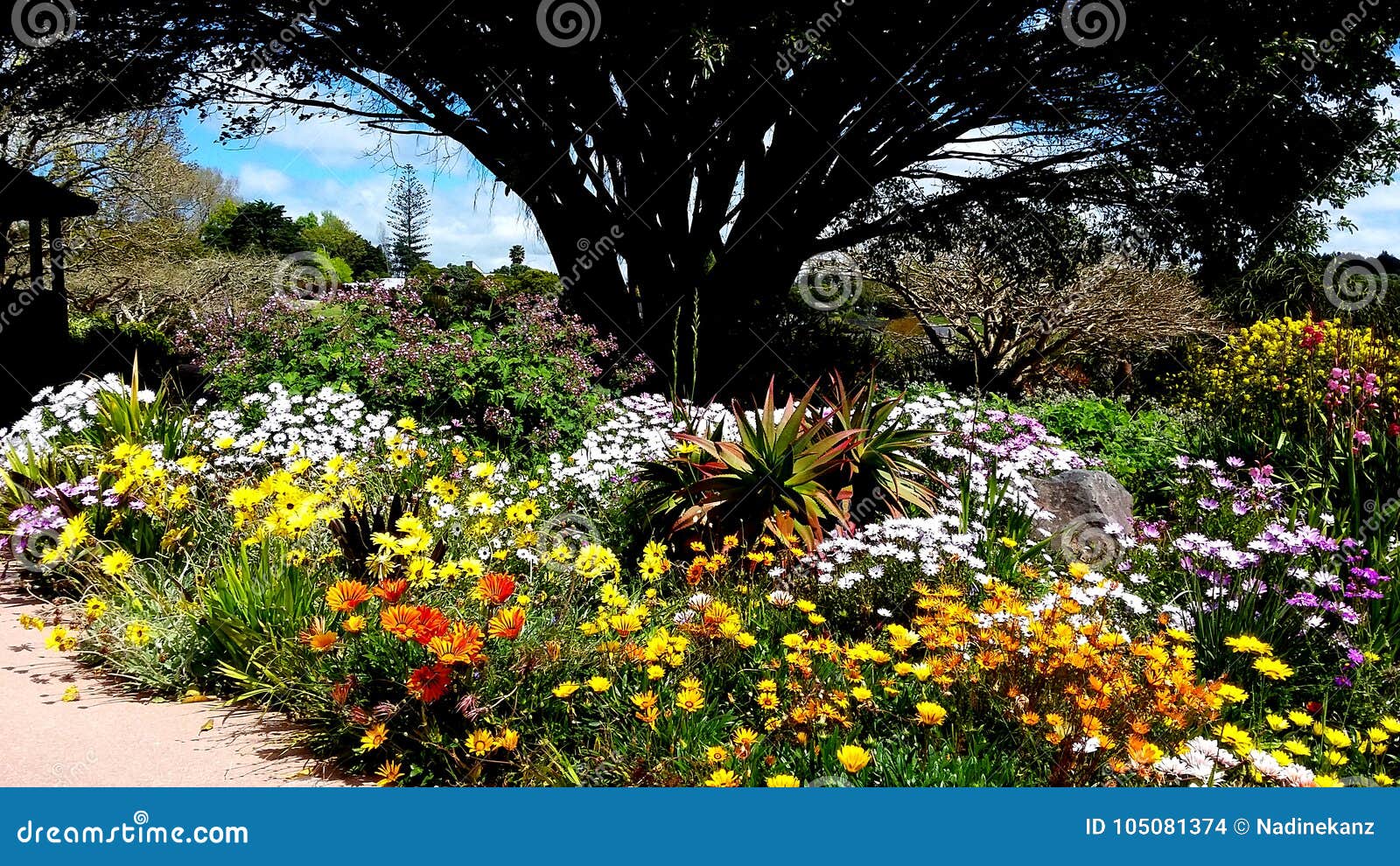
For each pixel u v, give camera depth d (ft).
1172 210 46.78
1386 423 20.03
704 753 8.97
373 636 10.08
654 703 9.53
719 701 10.41
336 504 13.66
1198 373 44.88
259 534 12.85
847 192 50.01
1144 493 23.48
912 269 57.88
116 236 78.02
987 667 9.64
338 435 19.70
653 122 43.86
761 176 48.47
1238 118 40.98
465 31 38.99
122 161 76.95
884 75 42.22
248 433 20.70
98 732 10.06
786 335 49.47
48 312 43.78
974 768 8.60
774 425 16.11
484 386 23.06
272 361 23.22
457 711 9.13
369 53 43.11
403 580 10.12
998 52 41.68
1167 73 39.99
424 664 9.61
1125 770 8.39
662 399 26.84
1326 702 11.32
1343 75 39.99
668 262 47.75
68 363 42.75
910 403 23.08
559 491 19.07
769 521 15.11
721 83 39.34
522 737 9.36
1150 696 9.15
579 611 12.31
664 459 18.51
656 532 16.12
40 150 72.74
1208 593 13.44
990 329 56.08
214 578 12.87
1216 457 23.97
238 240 119.85
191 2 41.06
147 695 11.22
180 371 33.53
